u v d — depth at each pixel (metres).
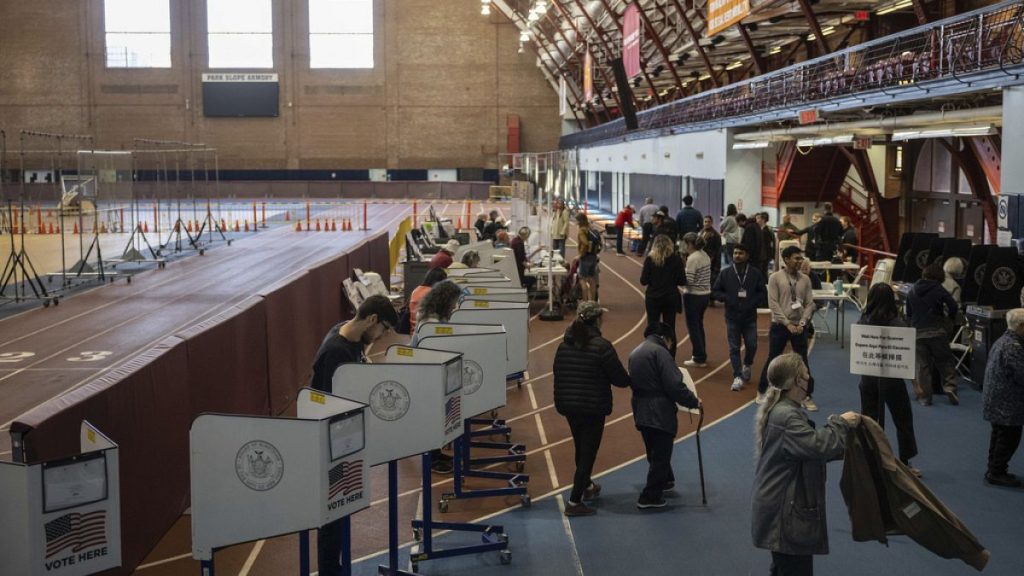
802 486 6.66
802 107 24.03
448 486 10.80
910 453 10.83
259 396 13.09
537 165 28.69
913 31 18.56
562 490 10.69
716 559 8.69
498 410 14.18
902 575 8.27
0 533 5.08
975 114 17.22
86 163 28.14
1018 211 14.34
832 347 18.62
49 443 7.05
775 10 30.86
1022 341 10.15
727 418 13.55
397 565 8.19
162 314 23.56
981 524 9.38
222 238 43.19
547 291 24.98
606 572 8.44
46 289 27.59
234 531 6.12
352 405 6.55
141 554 8.75
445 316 10.72
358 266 21.72
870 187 28.73
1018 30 15.66
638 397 9.87
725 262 30.05
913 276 17.69
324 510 6.17
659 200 44.69
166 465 9.48
